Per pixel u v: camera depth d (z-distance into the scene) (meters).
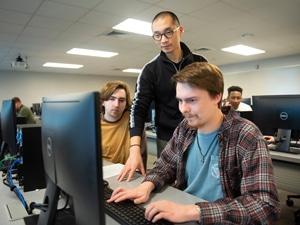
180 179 1.07
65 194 0.63
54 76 9.25
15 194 1.07
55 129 0.61
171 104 1.56
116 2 3.02
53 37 4.50
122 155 1.66
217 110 0.90
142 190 0.92
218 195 0.91
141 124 1.46
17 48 5.25
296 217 2.14
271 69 7.29
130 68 8.58
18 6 3.07
